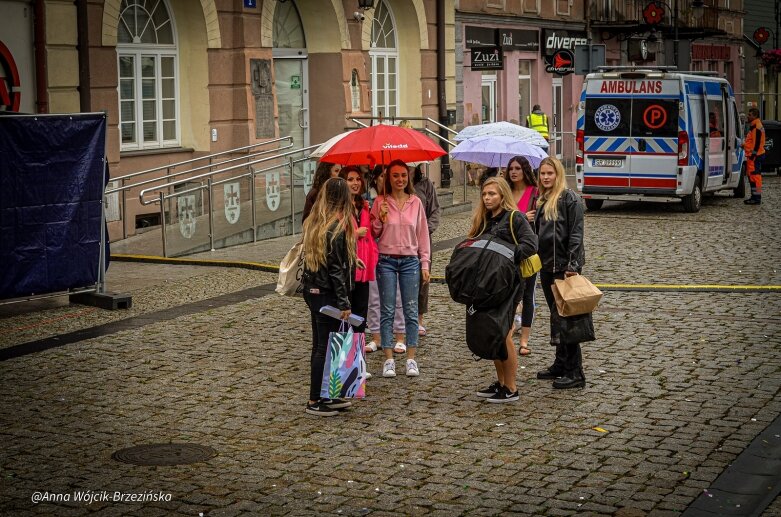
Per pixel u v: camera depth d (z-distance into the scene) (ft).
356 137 34.06
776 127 111.34
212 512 22.09
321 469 24.68
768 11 181.06
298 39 83.92
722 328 38.40
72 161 42.27
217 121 72.23
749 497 22.74
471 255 28.81
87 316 41.34
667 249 57.82
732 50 168.14
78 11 61.21
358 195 31.68
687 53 97.60
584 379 31.30
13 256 40.73
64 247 42.19
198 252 58.70
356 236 29.27
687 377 32.04
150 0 69.00
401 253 32.63
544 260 31.55
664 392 30.53
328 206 28.76
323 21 83.51
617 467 24.57
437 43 96.84
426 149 34.09
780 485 23.32
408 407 29.55
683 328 38.47
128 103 67.72
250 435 27.20
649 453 25.49
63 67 60.70
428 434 27.17
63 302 44.32
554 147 120.47
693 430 27.14
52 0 59.72
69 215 42.32
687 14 146.61
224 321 40.27
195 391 31.14
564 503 22.45
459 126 100.78
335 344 28.53
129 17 67.46
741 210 77.61
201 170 71.97
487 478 23.98
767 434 26.76
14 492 23.22
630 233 64.54
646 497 22.74
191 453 25.81
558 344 31.83
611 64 133.28
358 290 30.60
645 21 126.82
